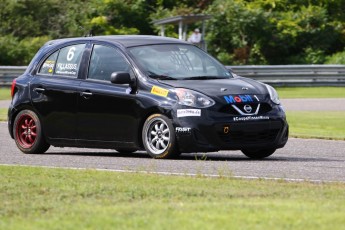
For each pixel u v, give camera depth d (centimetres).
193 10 9375
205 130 2502
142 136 2605
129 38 2791
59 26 9400
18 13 9475
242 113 2530
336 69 7469
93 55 2766
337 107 5447
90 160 2598
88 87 2723
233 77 2738
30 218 1457
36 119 2844
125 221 1378
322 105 5619
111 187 1803
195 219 1390
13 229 1344
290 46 9212
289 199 1647
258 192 1739
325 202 1597
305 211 1465
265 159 2642
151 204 1572
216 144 2509
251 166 2388
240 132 2528
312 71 7438
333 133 3734
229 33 9194
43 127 2828
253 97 2573
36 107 2841
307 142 3272
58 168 2230
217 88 2572
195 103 2516
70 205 1583
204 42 8050
